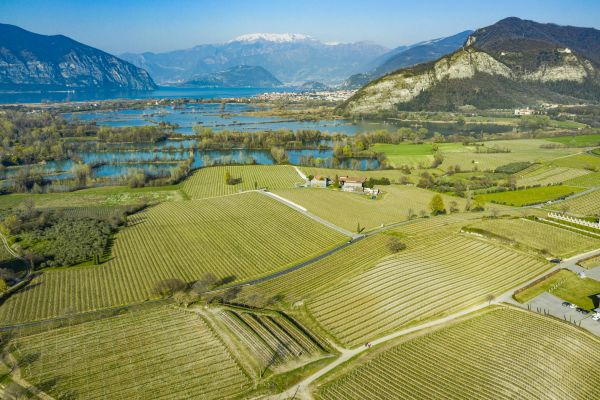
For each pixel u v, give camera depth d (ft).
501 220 596.70
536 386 296.92
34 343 352.90
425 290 419.13
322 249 525.75
